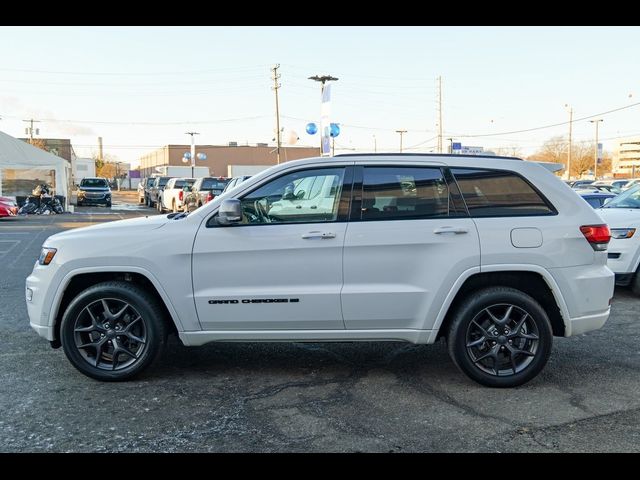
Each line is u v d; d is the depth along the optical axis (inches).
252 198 188.9
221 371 203.9
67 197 1280.8
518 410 169.8
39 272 191.3
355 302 182.9
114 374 189.8
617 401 176.6
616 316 280.7
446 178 188.5
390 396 180.7
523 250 182.9
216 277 184.9
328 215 186.5
